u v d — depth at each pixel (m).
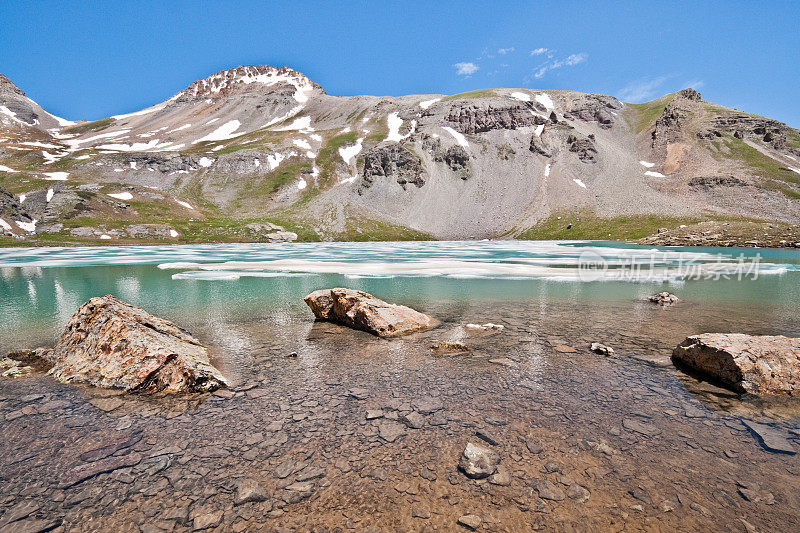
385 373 8.84
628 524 4.02
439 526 4.04
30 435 6.05
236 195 151.12
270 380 8.44
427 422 6.43
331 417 6.64
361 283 25.77
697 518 4.11
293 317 15.23
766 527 3.95
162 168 157.25
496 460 5.24
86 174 146.88
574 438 5.85
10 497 4.55
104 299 10.61
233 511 4.30
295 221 130.75
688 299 18.83
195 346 10.26
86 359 8.95
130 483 4.83
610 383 8.10
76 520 4.17
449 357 9.98
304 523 4.11
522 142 167.25
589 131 173.50
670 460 5.23
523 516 4.18
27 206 108.06
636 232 104.06
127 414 6.80
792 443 5.64
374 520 4.15
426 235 128.38
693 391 7.64
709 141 146.50
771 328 12.68
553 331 12.58
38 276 32.56
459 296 20.06
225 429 6.24
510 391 7.72
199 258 52.44
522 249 67.81
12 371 8.95
